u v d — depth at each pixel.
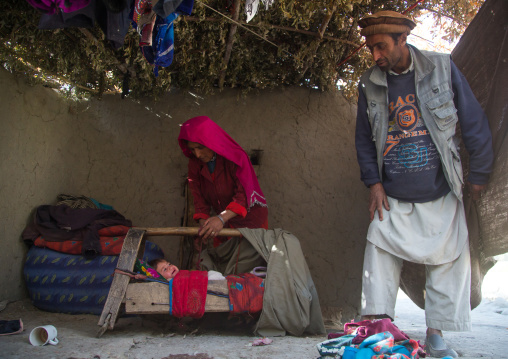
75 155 5.22
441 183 3.19
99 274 4.10
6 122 4.19
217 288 3.36
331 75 4.93
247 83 5.16
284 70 4.98
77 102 5.27
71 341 3.06
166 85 4.86
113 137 5.31
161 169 5.27
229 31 4.22
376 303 3.12
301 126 5.34
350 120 5.36
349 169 5.27
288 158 5.29
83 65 4.45
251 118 5.36
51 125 4.85
